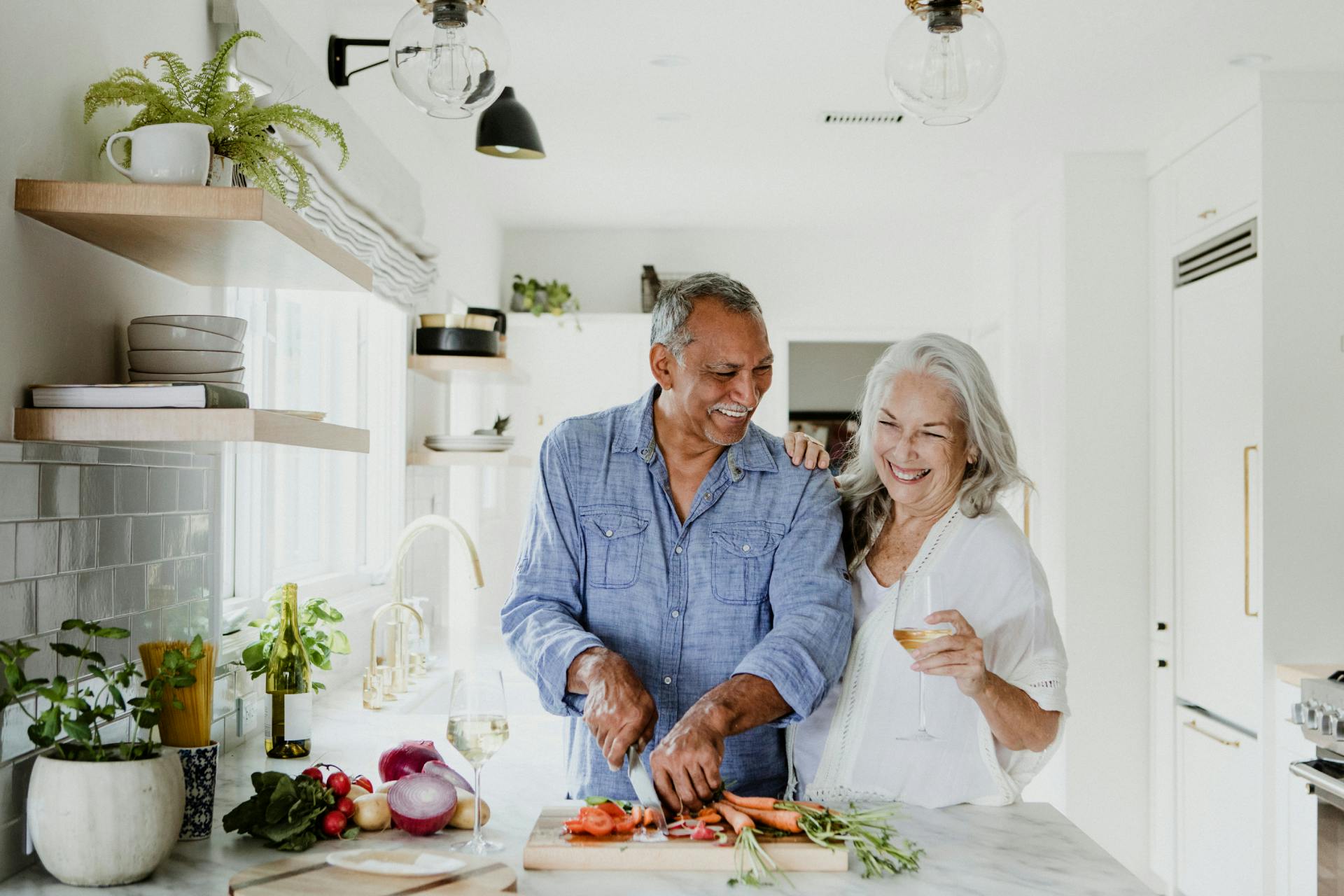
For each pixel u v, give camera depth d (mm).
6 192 1332
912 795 1668
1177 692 4051
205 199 1377
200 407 1370
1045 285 4617
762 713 1488
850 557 1810
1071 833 1506
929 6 1604
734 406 1632
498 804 1657
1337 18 3033
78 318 1509
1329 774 2773
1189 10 2996
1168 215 4137
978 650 1538
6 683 1312
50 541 1396
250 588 2533
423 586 3941
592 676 1495
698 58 3410
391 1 2857
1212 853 3762
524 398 5641
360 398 3488
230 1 1962
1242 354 3525
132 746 1343
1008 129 4055
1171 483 4105
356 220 2773
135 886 1281
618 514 1710
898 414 1720
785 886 1279
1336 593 3365
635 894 1253
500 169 4719
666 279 5895
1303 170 3396
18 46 1359
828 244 5918
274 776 1455
